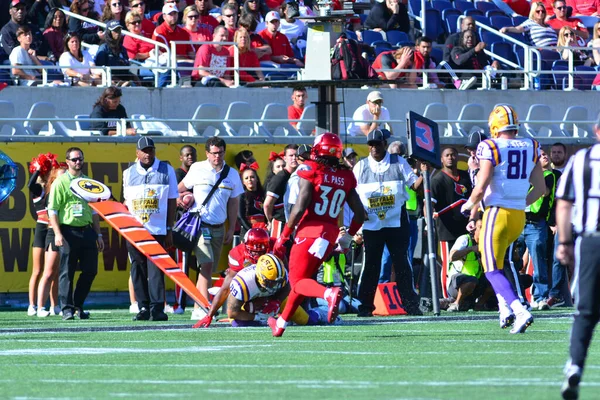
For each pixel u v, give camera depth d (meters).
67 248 35.66
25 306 41.84
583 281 15.23
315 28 35.53
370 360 20.84
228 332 28.73
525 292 40.34
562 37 58.81
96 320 35.00
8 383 17.61
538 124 50.16
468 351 22.58
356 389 16.39
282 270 30.27
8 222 41.38
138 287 34.66
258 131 45.44
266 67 51.88
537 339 25.41
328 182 25.23
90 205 34.34
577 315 15.20
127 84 47.72
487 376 17.98
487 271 27.14
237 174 36.50
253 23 52.06
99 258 42.34
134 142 42.69
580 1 70.31
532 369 19.02
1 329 30.44
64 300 35.75
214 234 35.91
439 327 29.75
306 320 31.16
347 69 34.94
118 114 43.88
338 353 22.39
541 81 54.94
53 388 16.88
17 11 48.81
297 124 45.97
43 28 53.56
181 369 19.55
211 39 52.91
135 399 15.51
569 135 51.00
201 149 43.62
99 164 42.25
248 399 15.40
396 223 35.75
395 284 36.75
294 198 34.03
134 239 33.81
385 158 35.94
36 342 25.98
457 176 39.31
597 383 17.09
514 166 26.83
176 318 36.19
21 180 41.50
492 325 30.27
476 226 37.62
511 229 27.03
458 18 60.62
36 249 38.34
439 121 47.03
